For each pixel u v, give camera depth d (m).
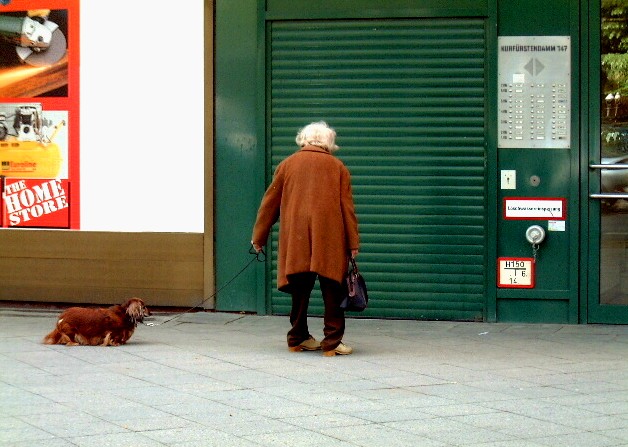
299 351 8.38
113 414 6.16
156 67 10.36
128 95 10.42
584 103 9.79
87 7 10.45
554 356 8.28
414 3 9.91
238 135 10.24
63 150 10.56
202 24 10.25
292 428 5.87
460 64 9.91
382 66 10.02
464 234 9.97
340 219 8.03
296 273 8.02
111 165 10.48
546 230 9.86
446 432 5.82
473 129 9.91
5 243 10.62
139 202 10.45
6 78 10.64
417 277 10.05
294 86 10.16
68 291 10.55
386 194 10.05
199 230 10.37
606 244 9.82
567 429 5.91
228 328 9.57
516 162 9.88
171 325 9.70
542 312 9.92
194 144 10.33
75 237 10.52
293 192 8.08
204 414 6.19
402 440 5.64
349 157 10.10
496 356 8.27
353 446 5.51
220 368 7.65
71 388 6.89
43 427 5.83
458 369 7.70
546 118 9.84
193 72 10.30
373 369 7.67
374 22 10.01
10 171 10.65
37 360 7.87
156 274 10.45
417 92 9.97
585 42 9.77
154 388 6.93
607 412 6.35
